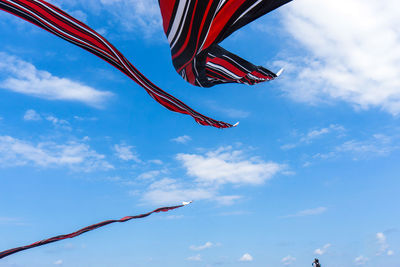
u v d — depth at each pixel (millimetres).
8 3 2543
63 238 1945
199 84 2988
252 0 2137
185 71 2609
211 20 1999
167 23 2102
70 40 2961
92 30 2699
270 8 2281
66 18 2615
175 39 2168
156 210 2611
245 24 2381
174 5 1956
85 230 2102
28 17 2693
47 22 2740
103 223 2186
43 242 1853
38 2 2459
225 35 2418
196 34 2094
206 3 1904
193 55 2283
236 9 2178
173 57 2330
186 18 2004
